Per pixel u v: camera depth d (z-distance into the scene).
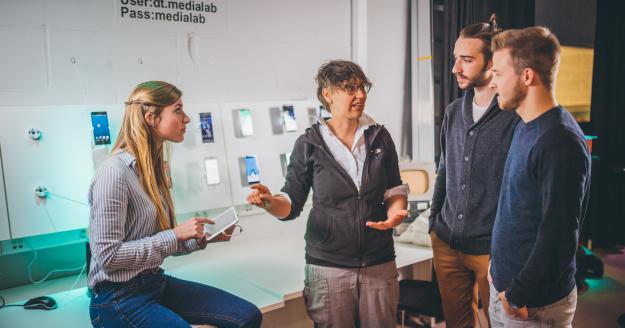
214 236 1.94
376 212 1.88
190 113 2.54
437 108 3.74
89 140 2.25
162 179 1.95
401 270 3.19
